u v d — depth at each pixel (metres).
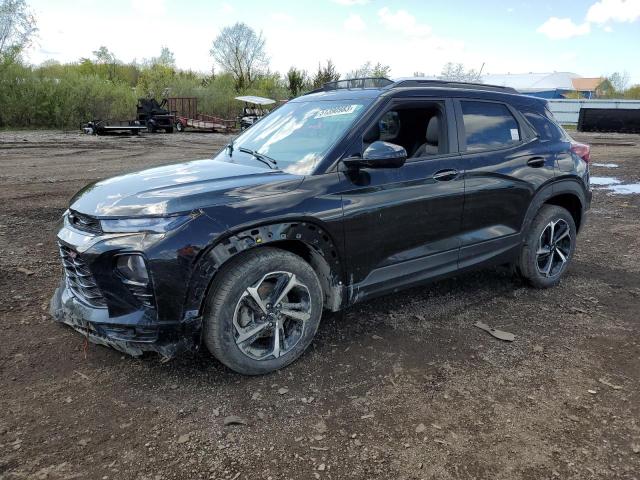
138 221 2.93
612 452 2.65
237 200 3.09
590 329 4.09
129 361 3.46
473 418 2.93
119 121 33.09
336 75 43.88
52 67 36.25
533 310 4.45
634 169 14.04
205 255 2.94
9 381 3.20
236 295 3.08
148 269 2.86
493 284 5.06
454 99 4.20
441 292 4.83
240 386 3.20
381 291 3.81
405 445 2.69
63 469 2.48
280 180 3.32
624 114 31.59
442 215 3.98
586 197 5.12
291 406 3.01
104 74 48.97
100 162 14.34
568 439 2.75
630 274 5.43
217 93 42.41
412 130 4.04
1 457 2.54
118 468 2.50
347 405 3.03
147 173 3.68
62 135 25.91
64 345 3.65
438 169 3.94
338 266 3.52
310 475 2.47
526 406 3.04
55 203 8.48
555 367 3.50
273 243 3.34
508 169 4.38
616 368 3.49
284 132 4.10
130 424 2.82
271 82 51.12
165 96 39.38
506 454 2.63
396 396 3.13
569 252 5.08
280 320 3.34
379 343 3.79
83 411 2.93
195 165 3.90
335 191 3.42
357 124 3.66
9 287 4.68
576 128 36.09
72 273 3.25
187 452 2.62
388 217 3.66
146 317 2.94
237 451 2.63
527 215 4.61
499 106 4.54
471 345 3.79
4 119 31.23
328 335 3.90
